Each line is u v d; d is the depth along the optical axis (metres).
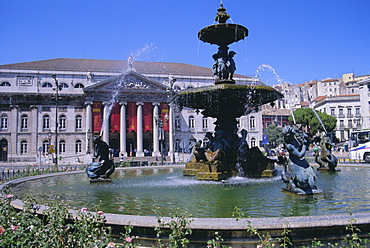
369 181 11.07
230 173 11.98
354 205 6.73
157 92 58.28
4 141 56.72
